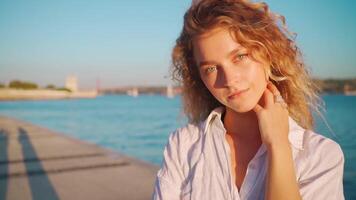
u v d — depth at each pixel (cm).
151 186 818
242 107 151
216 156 161
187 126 182
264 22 156
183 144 174
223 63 150
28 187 847
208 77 156
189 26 156
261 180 147
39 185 864
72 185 852
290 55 170
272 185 135
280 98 152
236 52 148
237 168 162
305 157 145
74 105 12850
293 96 177
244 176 159
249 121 165
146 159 2102
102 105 12531
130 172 975
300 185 142
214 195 154
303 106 180
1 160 1240
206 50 151
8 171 1043
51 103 15062
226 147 160
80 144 1677
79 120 5959
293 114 180
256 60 151
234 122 169
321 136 150
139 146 2750
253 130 165
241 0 160
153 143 2923
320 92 200
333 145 145
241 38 146
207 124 168
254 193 147
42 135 2248
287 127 147
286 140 142
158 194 170
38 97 19550
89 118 6375
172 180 170
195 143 172
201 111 213
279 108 150
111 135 3619
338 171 141
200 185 158
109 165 1081
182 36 193
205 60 153
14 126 3125
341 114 5184
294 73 171
